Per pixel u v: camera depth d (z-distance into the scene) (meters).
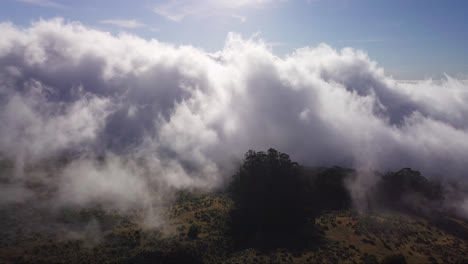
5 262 44.97
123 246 53.53
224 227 64.19
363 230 62.50
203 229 62.50
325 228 63.50
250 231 63.97
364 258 50.19
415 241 60.19
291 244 57.38
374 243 57.03
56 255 48.62
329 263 48.91
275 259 50.75
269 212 65.94
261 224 65.19
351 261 49.56
